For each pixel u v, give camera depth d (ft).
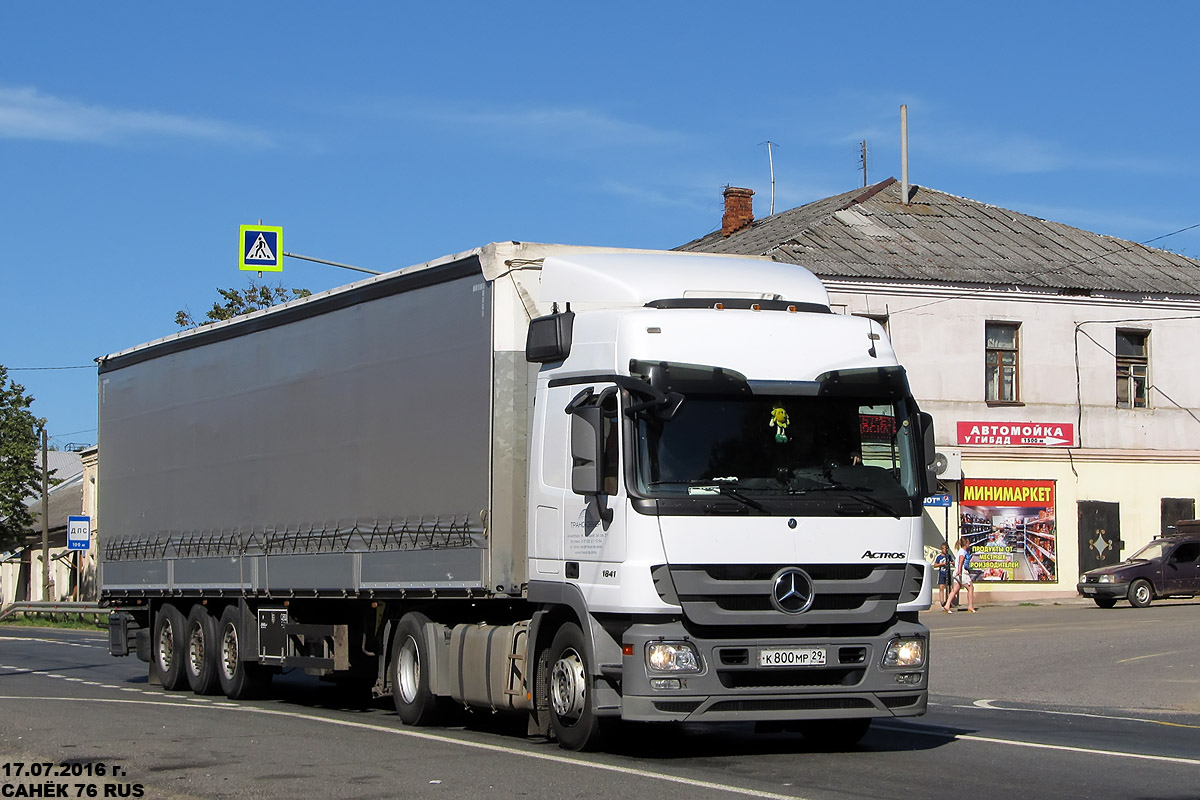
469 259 42.70
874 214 139.23
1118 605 117.91
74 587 216.74
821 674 35.35
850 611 35.42
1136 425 129.90
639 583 34.35
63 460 308.19
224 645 58.49
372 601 48.37
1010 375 127.54
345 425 49.65
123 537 67.51
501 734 42.60
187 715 48.80
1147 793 30.17
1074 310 128.57
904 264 126.52
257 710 51.75
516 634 40.50
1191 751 38.40
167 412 63.93
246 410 56.95
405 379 46.09
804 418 36.19
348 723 46.03
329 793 30.30
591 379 37.09
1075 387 128.06
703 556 34.47
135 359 67.46
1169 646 73.51
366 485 47.96
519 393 41.14
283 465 53.78
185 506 61.67
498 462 40.83
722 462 35.27
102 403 70.64
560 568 37.73
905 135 145.69
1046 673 65.92
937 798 29.37
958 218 141.08
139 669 79.61
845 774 33.27
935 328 124.77
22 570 243.60
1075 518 127.13
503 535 40.60
